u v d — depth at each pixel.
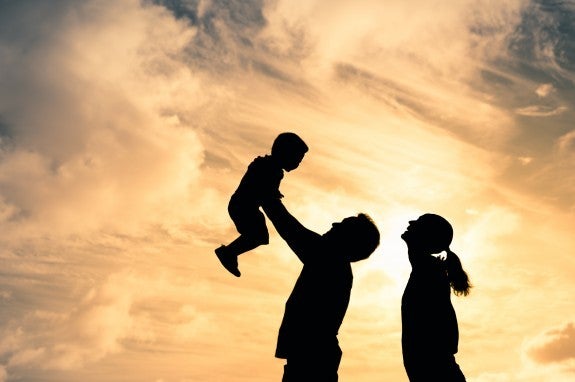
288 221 3.73
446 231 4.47
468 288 4.46
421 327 4.30
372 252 3.86
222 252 3.84
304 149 3.85
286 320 3.67
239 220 3.79
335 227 3.86
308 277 3.70
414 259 4.50
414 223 4.55
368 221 3.86
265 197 3.76
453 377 4.29
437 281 4.38
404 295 4.44
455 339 4.37
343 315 3.79
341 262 3.78
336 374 3.71
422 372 4.27
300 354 3.60
